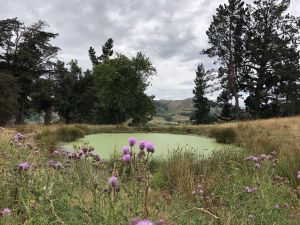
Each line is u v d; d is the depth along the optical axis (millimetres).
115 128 28859
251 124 24219
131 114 36375
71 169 5020
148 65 35344
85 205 3662
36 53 47594
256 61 52469
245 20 53656
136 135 24547
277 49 51781
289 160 9258
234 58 53281
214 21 53656
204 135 24875
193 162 9758
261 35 53500
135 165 3754
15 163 5148
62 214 3484
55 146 14531
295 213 5066
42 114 57406
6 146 7492
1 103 38250
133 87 35500
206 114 58969
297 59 52688
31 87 46906
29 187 3971
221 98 53969
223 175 7750
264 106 52875
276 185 6258
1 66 46344
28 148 6270
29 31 46094
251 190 5199
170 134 25875
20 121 47375
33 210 3555
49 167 5230
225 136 19672
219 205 5375
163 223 3191
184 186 7078
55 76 49469
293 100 51969
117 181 3209
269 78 52438
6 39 45062
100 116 39500
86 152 4422
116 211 3219
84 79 60031
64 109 58656
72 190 4184
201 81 59531
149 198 4785
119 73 35094
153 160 10922
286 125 23641
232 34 53688
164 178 8477
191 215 4496
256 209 4789
